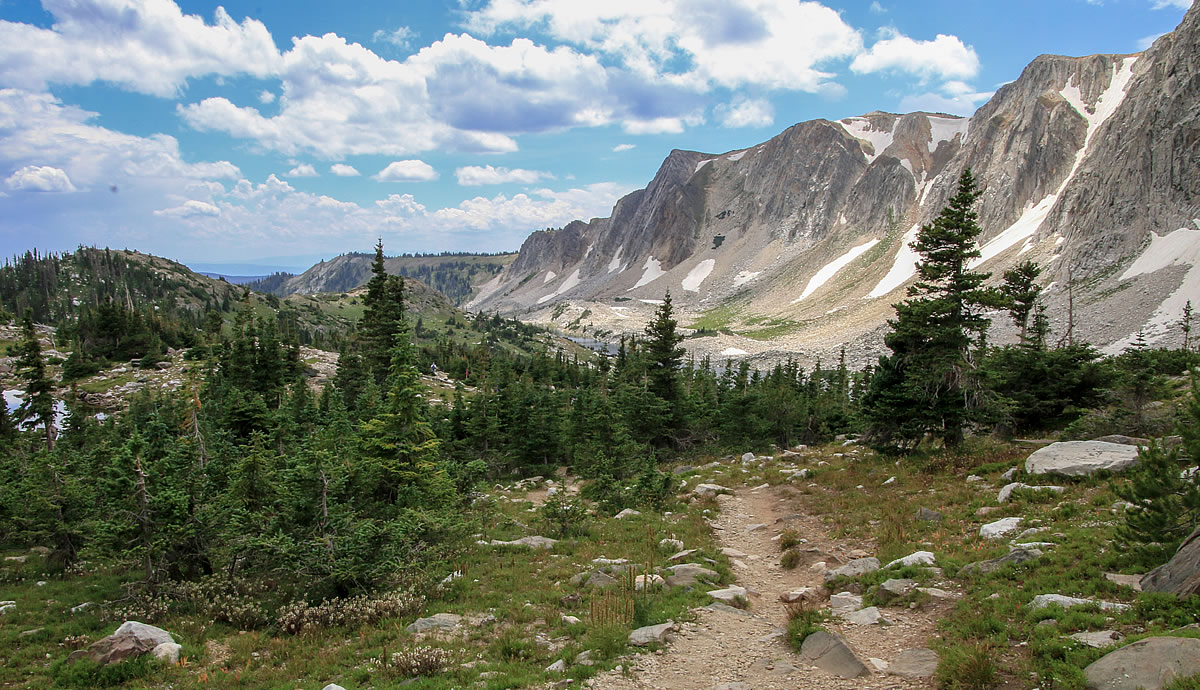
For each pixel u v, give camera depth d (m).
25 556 23.11
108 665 12.05
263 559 17.25
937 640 10.66
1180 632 8.21
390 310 49.38
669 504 26.33
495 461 42.50
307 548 16.44
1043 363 29.84
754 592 15.38
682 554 17.97
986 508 18.52
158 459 20.41
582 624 12.70
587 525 22.78
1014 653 9.52
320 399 56.22
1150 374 26.27
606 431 39.47
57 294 183.62
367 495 20.11
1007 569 12.87
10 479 26.55
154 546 16.44
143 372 81.94
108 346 89.25
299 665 11.98
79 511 21.55
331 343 138.50
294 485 17.59
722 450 45.75
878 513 20.97
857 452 35.56
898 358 29.20
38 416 42.19
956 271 26.33
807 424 53.94
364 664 11.73
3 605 17.09
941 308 25.62
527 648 11.76
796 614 12.78
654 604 13.65
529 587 15.79
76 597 17.98
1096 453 19.59
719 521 23.86
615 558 18.19
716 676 10.23
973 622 10.71
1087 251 150.50
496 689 9.92
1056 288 149.12
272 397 55.62
